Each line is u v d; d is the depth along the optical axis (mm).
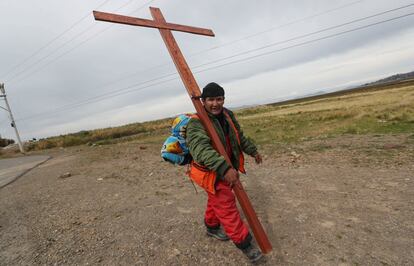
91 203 5027
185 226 3502
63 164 12039
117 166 9016
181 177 6199
